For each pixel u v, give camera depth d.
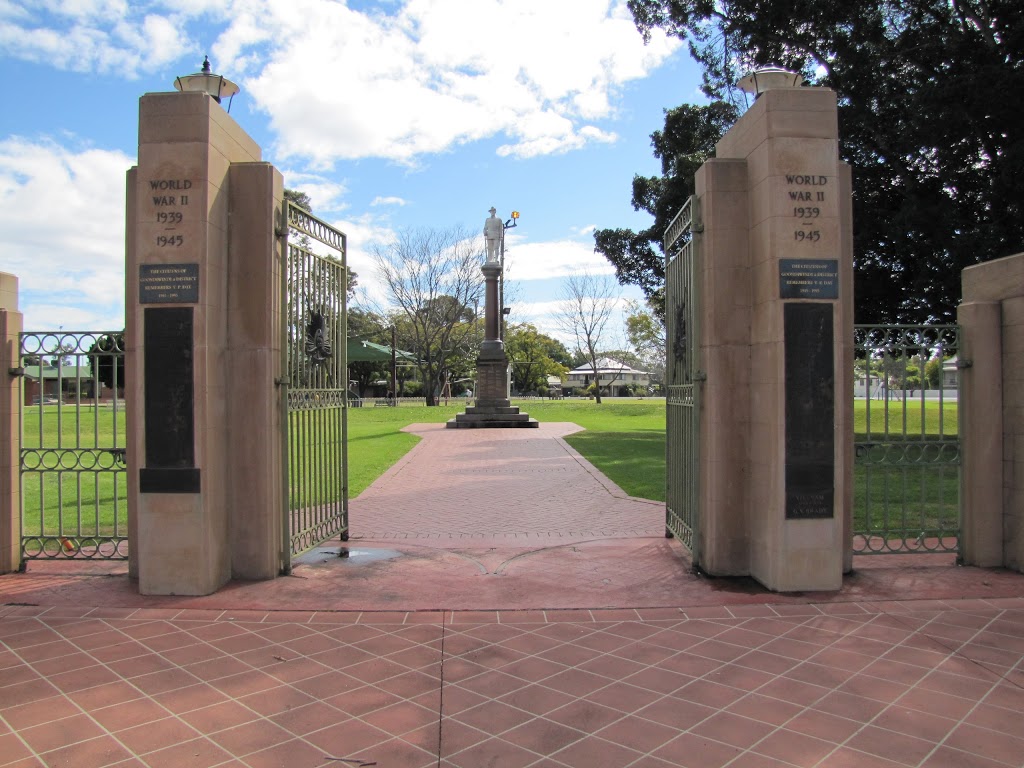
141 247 5.01
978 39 12.59
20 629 4.30
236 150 5.56
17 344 5.65
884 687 3.45
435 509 8.72
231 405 5.38
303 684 3.50
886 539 6.06
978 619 4.46
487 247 25.67
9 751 2.85
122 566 5.84
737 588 5.15
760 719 3.12
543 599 4.87
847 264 5.45
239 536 5.41
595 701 3.30
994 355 5.77
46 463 12.52
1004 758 2.79
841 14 14.00
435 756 2.81
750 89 5.55
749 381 5.46
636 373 81.75
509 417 23.56
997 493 5.75
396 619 4.47
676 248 6.67
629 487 10.31
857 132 14.52
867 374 5.87
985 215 13.52
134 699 3.33
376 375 57.12
